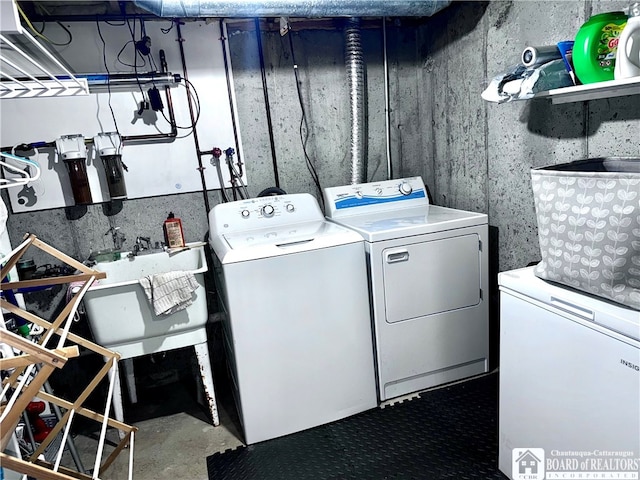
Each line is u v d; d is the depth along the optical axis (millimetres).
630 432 1081
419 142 2916
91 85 2131
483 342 2287
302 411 1972
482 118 2326
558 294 1240
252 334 1835
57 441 1777
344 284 1948
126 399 2438
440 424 1956
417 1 2074
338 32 2598
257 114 2520
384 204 2561
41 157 2184
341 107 2688
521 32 1993
